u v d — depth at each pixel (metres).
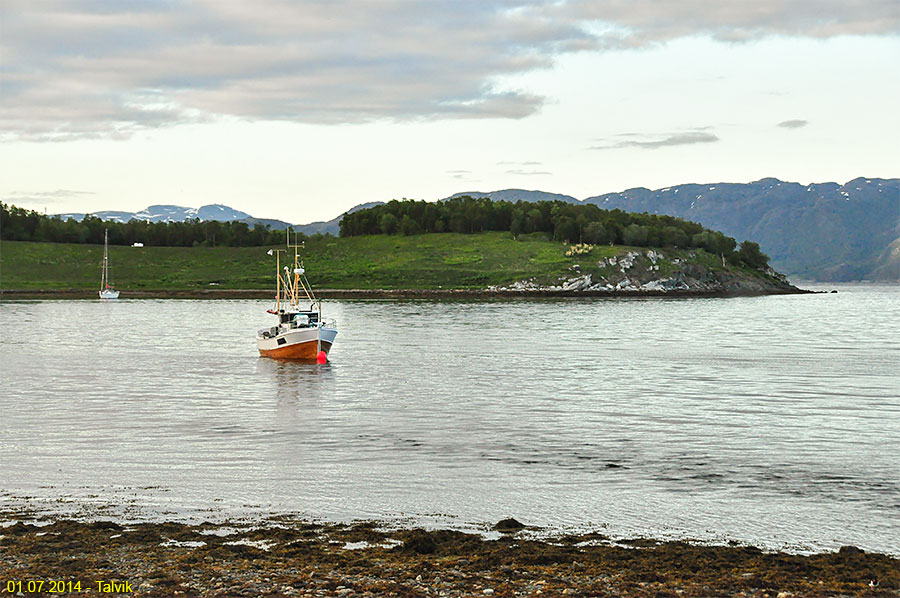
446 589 22.00
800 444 43.19
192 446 42.47
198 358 84.56
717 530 28.91
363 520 29.70
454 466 38.12
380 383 66.12
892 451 41.53
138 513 30.34
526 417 50.97
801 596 21.77
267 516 30.03
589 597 21.52
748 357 85.81
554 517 30.28
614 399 57.94
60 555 24.75
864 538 28.09
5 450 41.34
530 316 159.38
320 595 21.50
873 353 90.62
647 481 35.53
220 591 21.77
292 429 47.12
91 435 45.28
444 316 157.88
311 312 83.88
